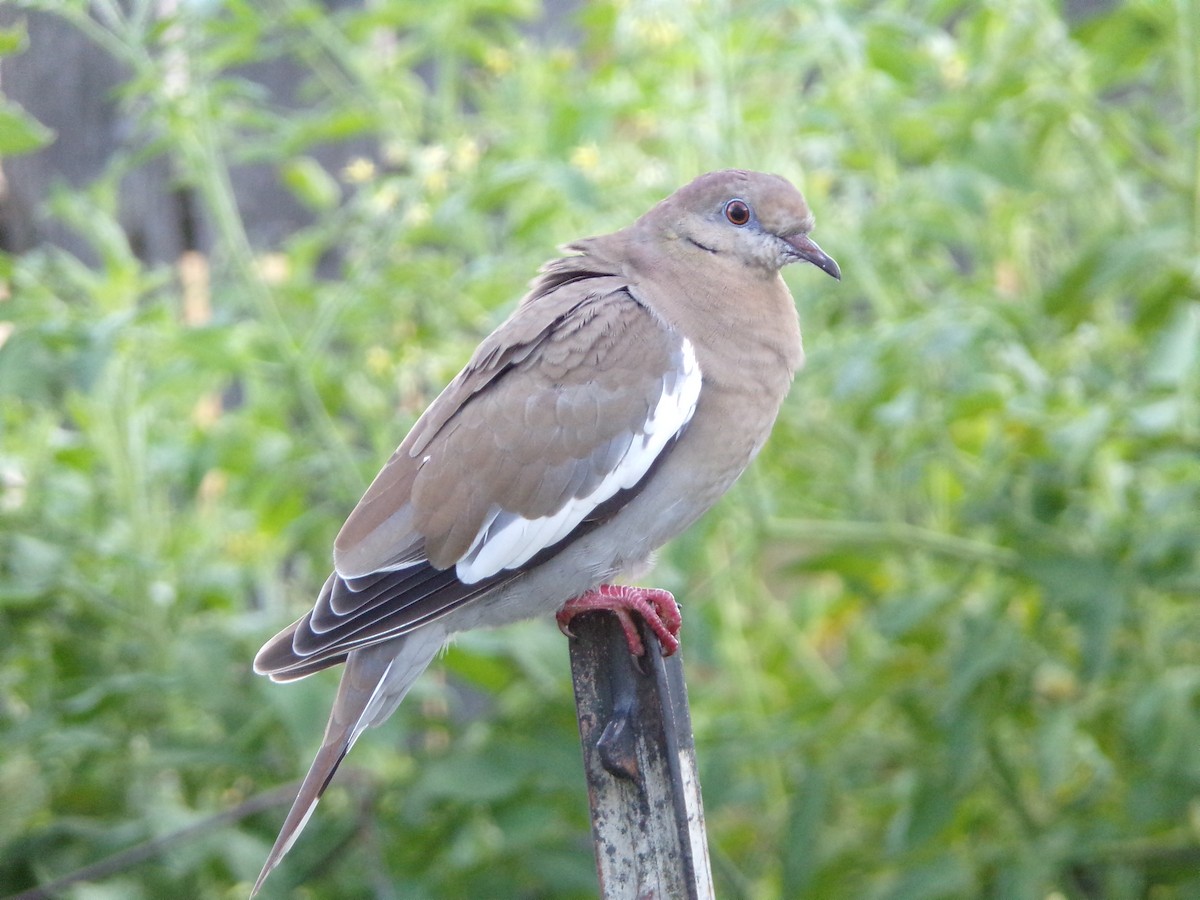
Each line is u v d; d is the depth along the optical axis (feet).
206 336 31.37
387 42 45.34
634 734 21.49
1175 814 30.86
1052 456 32.24
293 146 35.24
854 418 33.78
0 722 32.76
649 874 21.50
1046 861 31.14
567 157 33.78
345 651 25.18
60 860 30.09
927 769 32.76
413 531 26.25
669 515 27.32
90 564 33.86
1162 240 30.60
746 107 35.35
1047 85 33.78
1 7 41.27
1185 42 32.78
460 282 34.76
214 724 33.78
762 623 39.42
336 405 36.17
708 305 28.53
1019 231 37.04
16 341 29.45
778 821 35.24
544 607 27.40
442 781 30.07
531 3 39.27
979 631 31.48
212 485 39.29
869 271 34.68
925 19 33.99
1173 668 33.50
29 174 43.60
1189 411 31.45
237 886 33.45
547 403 26.53
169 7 41.73
